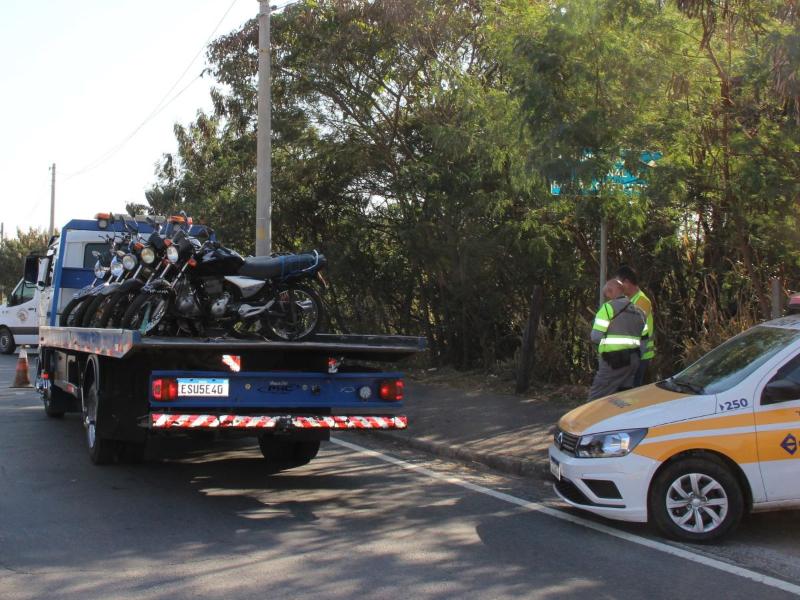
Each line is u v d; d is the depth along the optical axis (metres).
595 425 6.52
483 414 11.84
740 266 11.47
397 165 16.59
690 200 10.66
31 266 13.35
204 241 9.70
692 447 6.22
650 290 12.55
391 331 18.95
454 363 17.14
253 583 5.26
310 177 17.58
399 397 8.12
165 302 8.81
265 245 14.61
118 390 8.20
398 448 10.35
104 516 6.88
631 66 9.62
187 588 5.14
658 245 11.47
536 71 9.84
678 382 7.15
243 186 19.30
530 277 14.42
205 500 7.51
